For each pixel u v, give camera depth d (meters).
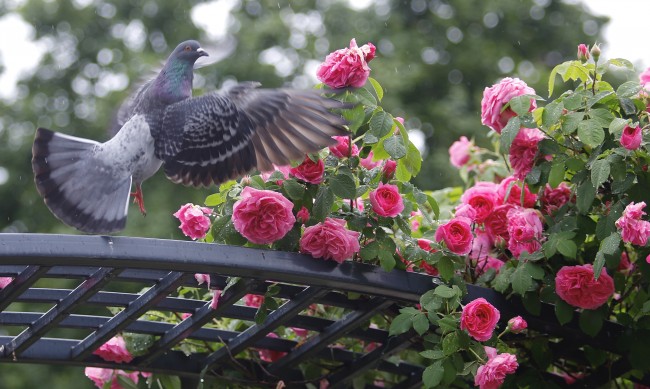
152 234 15.00
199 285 6.23
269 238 5.87
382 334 6.80
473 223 6.74
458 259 6.24
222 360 6.86
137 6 19.12
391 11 19.02
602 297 6.22
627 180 6.16
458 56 18.77
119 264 5.60
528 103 6.21
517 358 6.79
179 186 15.66
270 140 5.76
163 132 5.78
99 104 17.89
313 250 5.95
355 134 6.21
